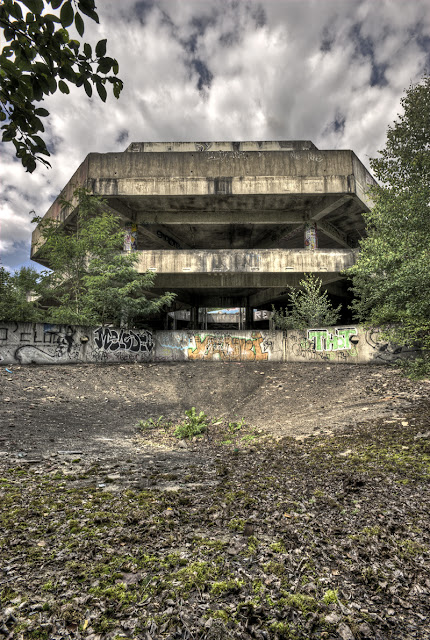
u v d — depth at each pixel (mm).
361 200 23359
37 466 5051
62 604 2031
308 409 10492
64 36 2027
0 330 14289
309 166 22641
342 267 23547
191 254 23812
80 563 2471
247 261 23734
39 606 2002
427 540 2812
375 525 3104
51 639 1767
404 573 2404
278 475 4762
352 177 22250
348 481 4254
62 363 15758
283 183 22516
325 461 5355
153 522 3150
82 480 4473
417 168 9141
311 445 6617
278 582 2299
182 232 30500
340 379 13633
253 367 16828
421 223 8883
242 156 22922
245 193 22609
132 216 25406
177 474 4902
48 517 3236
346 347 16375
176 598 2111
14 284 16875
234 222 25625
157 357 18828
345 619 1969
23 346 14734
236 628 1883
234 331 18734
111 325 17703
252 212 25609
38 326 15172
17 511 3299
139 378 14836
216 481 4551
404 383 11641
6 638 1751
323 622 1946
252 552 2680
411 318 8492
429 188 8672
